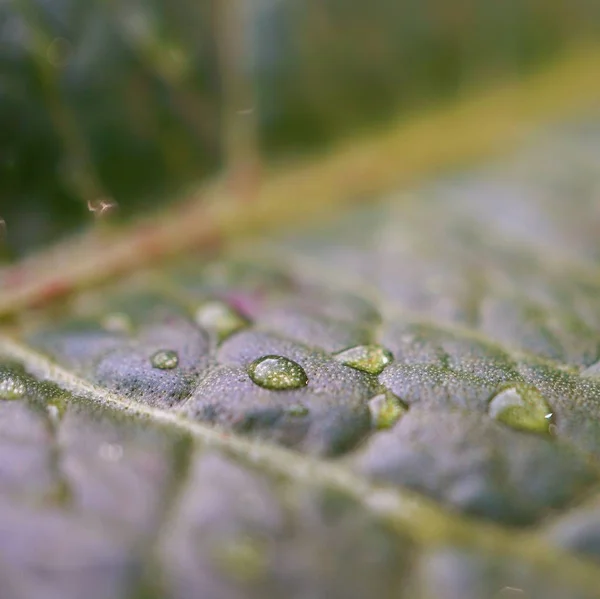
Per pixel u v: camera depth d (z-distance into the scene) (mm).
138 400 67
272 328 72
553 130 91
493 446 64
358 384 67
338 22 86
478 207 85
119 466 63
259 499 62
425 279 78
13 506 61
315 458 63
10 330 74
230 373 68
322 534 61
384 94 88
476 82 91
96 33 80
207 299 76
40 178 79
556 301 75
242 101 84
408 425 65
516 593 59
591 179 87
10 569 59
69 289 77
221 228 82
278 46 85
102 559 59
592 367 70
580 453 64
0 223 77
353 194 86
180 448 64
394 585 60
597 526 61
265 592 59
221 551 60
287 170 85
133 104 81
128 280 78
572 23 93
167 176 82
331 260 80
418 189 87
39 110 79
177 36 83
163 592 59
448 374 68
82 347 71
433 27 89
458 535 61
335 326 73
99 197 80
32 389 67
